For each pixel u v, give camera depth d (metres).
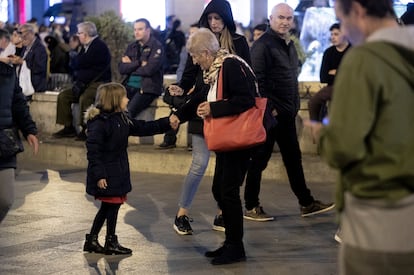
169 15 27.91
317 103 4.12
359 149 3.45
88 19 16.31
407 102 3.51
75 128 13.58
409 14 8.08
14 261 7.11
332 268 6.79
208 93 6.98
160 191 10.44
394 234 3.50
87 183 7.30
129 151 12.02
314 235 8.00
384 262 3.52
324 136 3.56
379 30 3.60
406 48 3.52
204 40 6.83
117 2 28.77
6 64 6.62
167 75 17.55
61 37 24.17
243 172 6.92
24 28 14.56
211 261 7.01
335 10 3.77
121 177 7.25
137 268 6.86
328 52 10.58
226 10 7.77
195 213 9.08
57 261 7.11
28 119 6.98
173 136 12.09
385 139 3.50
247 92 6.65
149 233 8.15
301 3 19.38
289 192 10.23
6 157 6.47
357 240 3.58
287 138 8.58
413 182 3.50
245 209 8.92
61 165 12.71
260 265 6.89
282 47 8.41
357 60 3.51
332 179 10.80
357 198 3.58
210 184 10.82
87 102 12.94
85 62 12.91
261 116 6.75
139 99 12.17
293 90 8.48
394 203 3.49
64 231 8.27
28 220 8.80
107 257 7.24
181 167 11.64
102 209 7.36
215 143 6.67
